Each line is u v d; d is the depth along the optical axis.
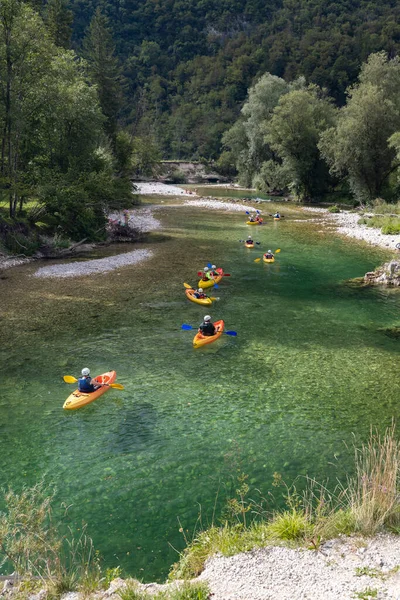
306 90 76.62
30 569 6.74
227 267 28.59
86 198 32.91
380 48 156.12
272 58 163.00
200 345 16.70
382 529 7.10
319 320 19.61
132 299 21.89
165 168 111.94
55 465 10.16
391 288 24.39
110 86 61.66
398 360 15.70
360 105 51.00
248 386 13.83
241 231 41.56
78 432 11.46
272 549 6.78
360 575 6.10
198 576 6.48
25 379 14.13
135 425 11.77
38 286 23.53
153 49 183.75
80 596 6.09
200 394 13.34
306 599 5.71
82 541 7.96
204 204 62.03
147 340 17.22
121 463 10.23
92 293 22.62
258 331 18.30
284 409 12.49
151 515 8.64
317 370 14.91
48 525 8.31
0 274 25.44
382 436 11.16
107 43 64.06
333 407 12.59
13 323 18.52
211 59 179.25
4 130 30.25
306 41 165.12
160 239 37.16
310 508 8.48
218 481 9.61
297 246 35.12
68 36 59.72
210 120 144.62
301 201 65.69
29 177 33.53
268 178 73.38
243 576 6.23
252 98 79.94
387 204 51.62
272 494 9.17
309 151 62.72
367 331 18.39
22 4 29.23
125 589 6.18
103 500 9.05
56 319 19.09
